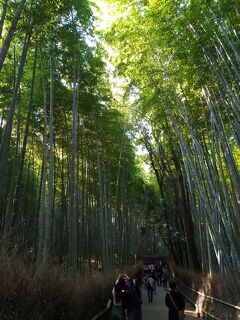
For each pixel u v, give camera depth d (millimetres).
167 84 9305
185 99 9211
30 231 13477
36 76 10000
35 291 3309
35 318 3123
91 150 14625
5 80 9875
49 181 7180
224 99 7855
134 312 5027
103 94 12375
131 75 9883
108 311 7824
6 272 2969
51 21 6723
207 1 6551
